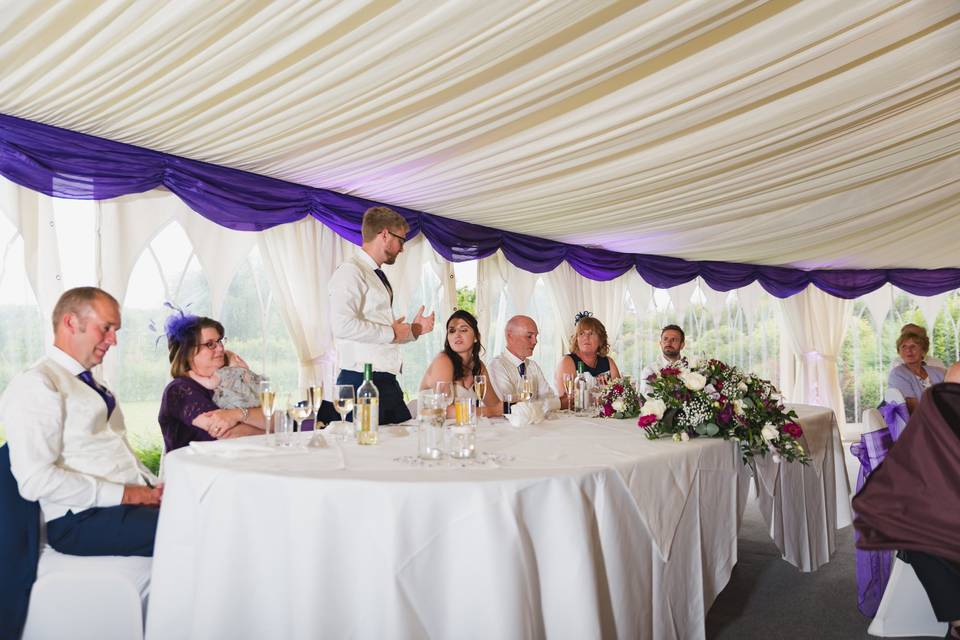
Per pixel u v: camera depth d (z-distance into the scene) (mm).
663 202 5445
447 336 3658
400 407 3555
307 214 4793
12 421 2322
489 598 1867
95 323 2562
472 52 2848
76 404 2523
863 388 9898
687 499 2570
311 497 1894
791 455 2984
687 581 2566
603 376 4242
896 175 5262
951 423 2195
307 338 4926
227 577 1960
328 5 2465
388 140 3824
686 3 2596
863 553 3098
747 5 2656
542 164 4336
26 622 2268
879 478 2328
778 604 3236
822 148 4398
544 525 2002
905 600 2793
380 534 1858
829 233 7090
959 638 2377
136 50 2717
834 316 9852
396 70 2977
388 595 1836
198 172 4133
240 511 1974
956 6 2795
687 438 2789
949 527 2115
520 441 2684
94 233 3936
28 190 3674
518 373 4156
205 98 3182
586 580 1995
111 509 2428
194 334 3170
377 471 2016
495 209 5496
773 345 9758
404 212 5453
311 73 2971
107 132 3635
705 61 3100
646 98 3436
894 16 2826
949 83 3590
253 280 4828
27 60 2793
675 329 5359
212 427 2943
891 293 9938
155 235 4223
